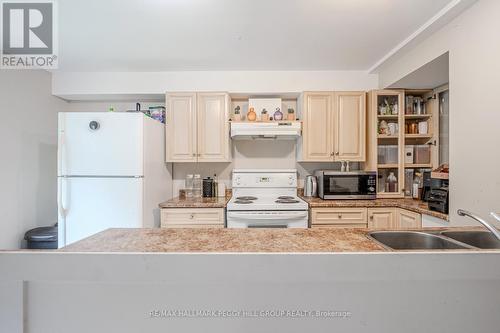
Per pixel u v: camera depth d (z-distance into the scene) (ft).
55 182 9.20
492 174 4.64
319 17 5.83
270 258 2.25
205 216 7.89
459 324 2.42
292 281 2.27
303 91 8.89
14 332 2.29
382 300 2.44
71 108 10.05
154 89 9.15
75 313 2.39
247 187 9.53
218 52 7.66
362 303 2.44
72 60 8.12
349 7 5.46
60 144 6.70
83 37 6.70
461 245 3.38
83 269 2.23
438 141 8.54
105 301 2.40
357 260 2.26
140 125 6.82
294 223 7.75
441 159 8.50
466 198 5.16
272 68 8.91
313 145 8.84
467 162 5.14
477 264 2.27
